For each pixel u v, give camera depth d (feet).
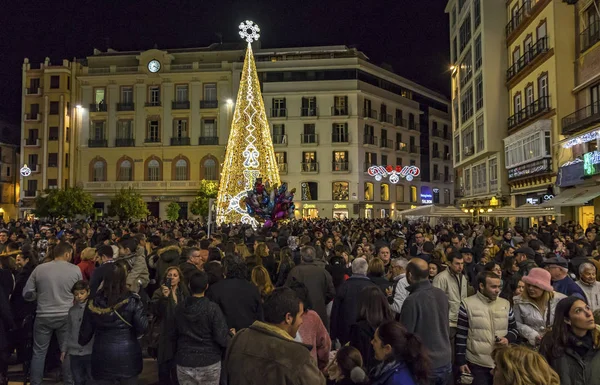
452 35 139.13
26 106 173.47
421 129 203.92
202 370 15.01
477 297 17.10
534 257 25.43
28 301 21.84
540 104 85.35
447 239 38.32
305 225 75.56
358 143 168.45
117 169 170.40
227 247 30.60
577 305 11.84
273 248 32.42
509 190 101.76
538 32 88.12
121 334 16.06
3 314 20.17
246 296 17.80
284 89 170.71
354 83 169.17
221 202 105.81
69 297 20.63
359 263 19.84
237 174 105.81
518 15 97.40
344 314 19.03
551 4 81.92
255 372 10.35
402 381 10.57
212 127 169.68
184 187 165.89
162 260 26.71
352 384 11.12
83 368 18.10
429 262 24.50
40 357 20.45
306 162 170.09
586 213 76.54
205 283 15.56
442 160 210.18
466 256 28.19
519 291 19.83
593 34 74.02
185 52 175.22
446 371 15.83
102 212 167.94
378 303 15.58
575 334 11.93
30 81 174.40
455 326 20.63
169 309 17.84
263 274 21.57
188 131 169.17
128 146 169.89
